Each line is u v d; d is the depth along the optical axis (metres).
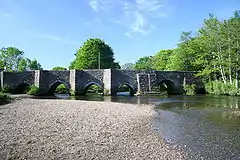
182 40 76.50
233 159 12.22
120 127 18.89
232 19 56.47
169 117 25.20
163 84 73.00
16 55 106.25
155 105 36.69
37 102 37.56
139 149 13.41
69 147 13.30
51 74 60.78
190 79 64.38
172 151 13.30
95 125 19.20
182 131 18.47
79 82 59.22
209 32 59.69
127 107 32.81
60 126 18.47
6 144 13.57
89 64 90.94
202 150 13.61
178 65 74.31
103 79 59.31
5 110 27.17
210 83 61.72
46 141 14.30
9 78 64.12
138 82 59.72
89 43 93.94
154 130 18.59
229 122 22.33
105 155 12.23
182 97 51.75
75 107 30.98
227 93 55.66
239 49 53.97
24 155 11.96
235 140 15.87
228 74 60.25
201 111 30.02
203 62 63.44
